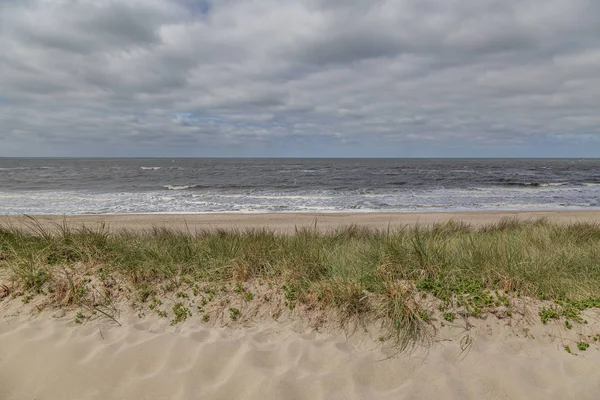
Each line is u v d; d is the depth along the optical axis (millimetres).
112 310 3621
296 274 4102
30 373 2848
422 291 3812
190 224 12305
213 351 3068
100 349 3062
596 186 29656
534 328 3340
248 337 3264
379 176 42125
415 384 2781
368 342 3221
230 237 6191
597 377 2812
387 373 2893
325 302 3611
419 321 3373
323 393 2689
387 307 3463
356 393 2695
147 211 16094
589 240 6949
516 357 3041
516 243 5730
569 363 2963
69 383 2764
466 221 12977
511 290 3895
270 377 2797
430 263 4312
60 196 21203
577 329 3318
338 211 16359
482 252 4723
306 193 23953
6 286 3863
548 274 4094
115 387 2746
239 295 3855
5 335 3219
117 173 46469
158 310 3664
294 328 3402
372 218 13836
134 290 3914
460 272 4156
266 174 46188
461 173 48312
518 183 31859
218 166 73375
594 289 3965
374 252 4793
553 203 19312
